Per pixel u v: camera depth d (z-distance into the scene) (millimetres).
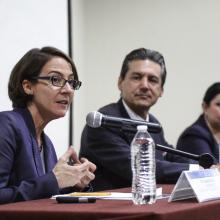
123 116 5129
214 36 8508
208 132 6391
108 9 8773
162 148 3865
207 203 2619
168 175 4598
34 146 3852
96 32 8773
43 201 2945
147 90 5129
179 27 8594
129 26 8703
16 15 5906
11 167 3660
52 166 4078
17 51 5867
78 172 3416
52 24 6605
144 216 2176
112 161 4742
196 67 8508
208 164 3865
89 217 2297
